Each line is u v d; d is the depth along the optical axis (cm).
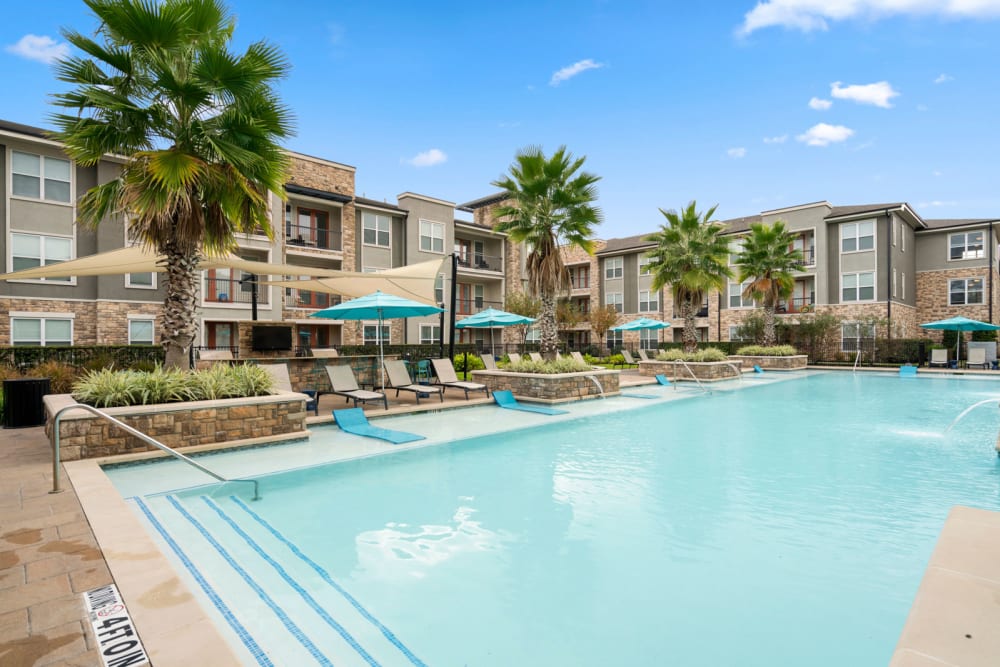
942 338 3100
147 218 793
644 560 395
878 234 2912
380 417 1021
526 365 1391
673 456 746
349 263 2697
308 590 343
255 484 550
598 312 3697
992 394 1552
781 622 307
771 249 2630
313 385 1310
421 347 2533
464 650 278
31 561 323
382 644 282
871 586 350
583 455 754
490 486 595
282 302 2462
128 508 426
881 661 268
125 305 2036
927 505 519
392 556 401
